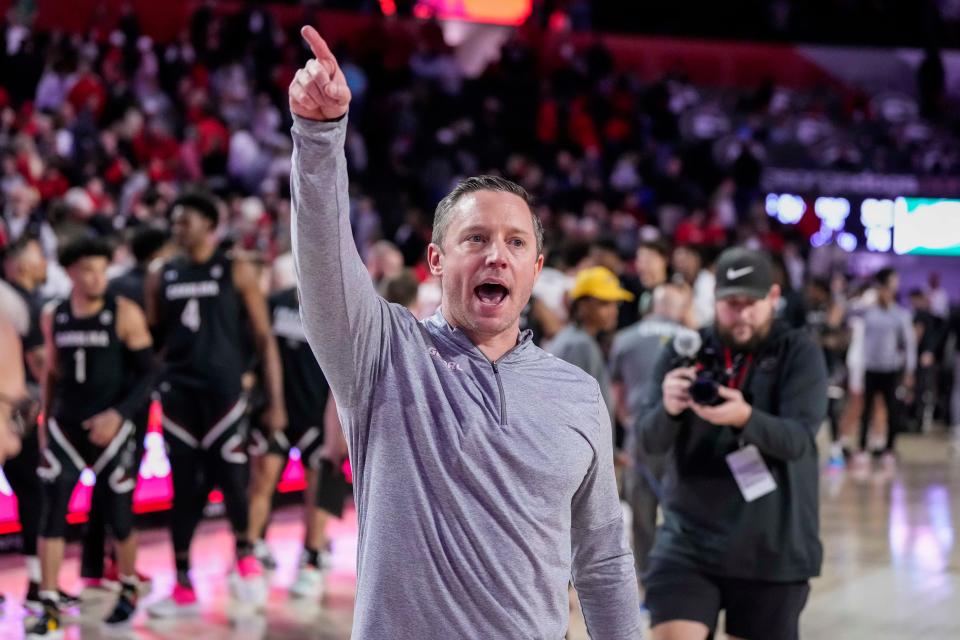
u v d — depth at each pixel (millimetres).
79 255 12430
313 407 14609
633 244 33031
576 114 40750
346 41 39062
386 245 16938
